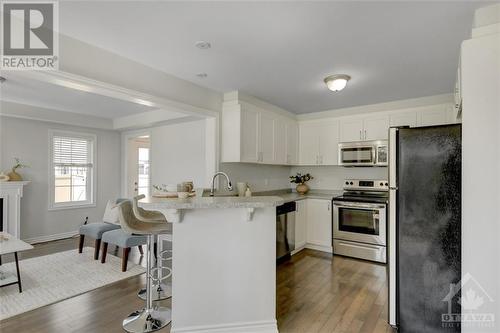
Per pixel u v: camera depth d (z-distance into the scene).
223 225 2.08
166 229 2.26
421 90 3.56
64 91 3.68
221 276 2.08
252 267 2.13
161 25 2.05
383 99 4.00
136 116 5.11
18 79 3.19
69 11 1.87
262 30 2.12
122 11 1.87
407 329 2.10
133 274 3.30
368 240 3.86
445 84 3.32
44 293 2.79
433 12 1.86
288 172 5.39
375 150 4.14
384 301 2.67
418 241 2.08
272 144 4.26
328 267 3.62
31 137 4.77
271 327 2.14
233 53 2.52
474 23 1.86
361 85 3.38
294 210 4.13
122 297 2.73
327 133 4.69
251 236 2.13
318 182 5.14
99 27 2.09
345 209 4.08
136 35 2.21
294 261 3.87
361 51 2.46
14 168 4.51
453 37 2.19
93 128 5.55
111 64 2.51
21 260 3.79
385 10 1.85
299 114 4.98
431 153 2.05
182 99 3.19
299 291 2.90
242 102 3.66
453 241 1.97
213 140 3.64
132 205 2.46
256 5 1.80
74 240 4.99
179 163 4.84
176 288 2.00
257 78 3.17
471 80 1.78
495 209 1.70
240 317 2.11
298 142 5.00
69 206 5.23
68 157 5.28
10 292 2.81
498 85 1.71
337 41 2.29
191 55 2.57
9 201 4.38
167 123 4.88
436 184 2.03
